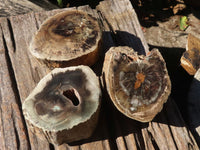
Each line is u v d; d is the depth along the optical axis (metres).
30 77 0.44
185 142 0.38
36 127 0.33
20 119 0.39
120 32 0.50
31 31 0.49
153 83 0.36
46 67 0.43
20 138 0.38
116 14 0.53
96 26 0.42
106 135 0.38
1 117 0.39
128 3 0.54
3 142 0.38
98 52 0.43
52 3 0.61
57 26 0.42
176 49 0.65
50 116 0.33
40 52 0.39
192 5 0.75
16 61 0.45
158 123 0.40
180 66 0.51
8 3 0.53
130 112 0.36
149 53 0.37
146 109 0.36
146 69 0.36
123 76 0.36
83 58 0.40
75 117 0.33
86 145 0.38
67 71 0.36
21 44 0.47
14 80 0.43
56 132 0.32
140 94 0.36
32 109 0.33
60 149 0.37
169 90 0.36
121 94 0.36
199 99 0.43
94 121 0.35
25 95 0.42
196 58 0.49
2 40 0.47
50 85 0.35
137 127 0.39
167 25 0.71
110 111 0.41
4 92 0.42
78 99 0.36
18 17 0.50
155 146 0.38
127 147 0.38
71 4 0.70
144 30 0.70
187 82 0.51
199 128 0.41
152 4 0.76
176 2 0.76
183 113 0.45
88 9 0.53
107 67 0.37
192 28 0.70
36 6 0.56
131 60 0.37
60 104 0.33
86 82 0.35
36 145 0.37
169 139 0.38
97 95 0.34
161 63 0.36
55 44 0.40
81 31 0.41
